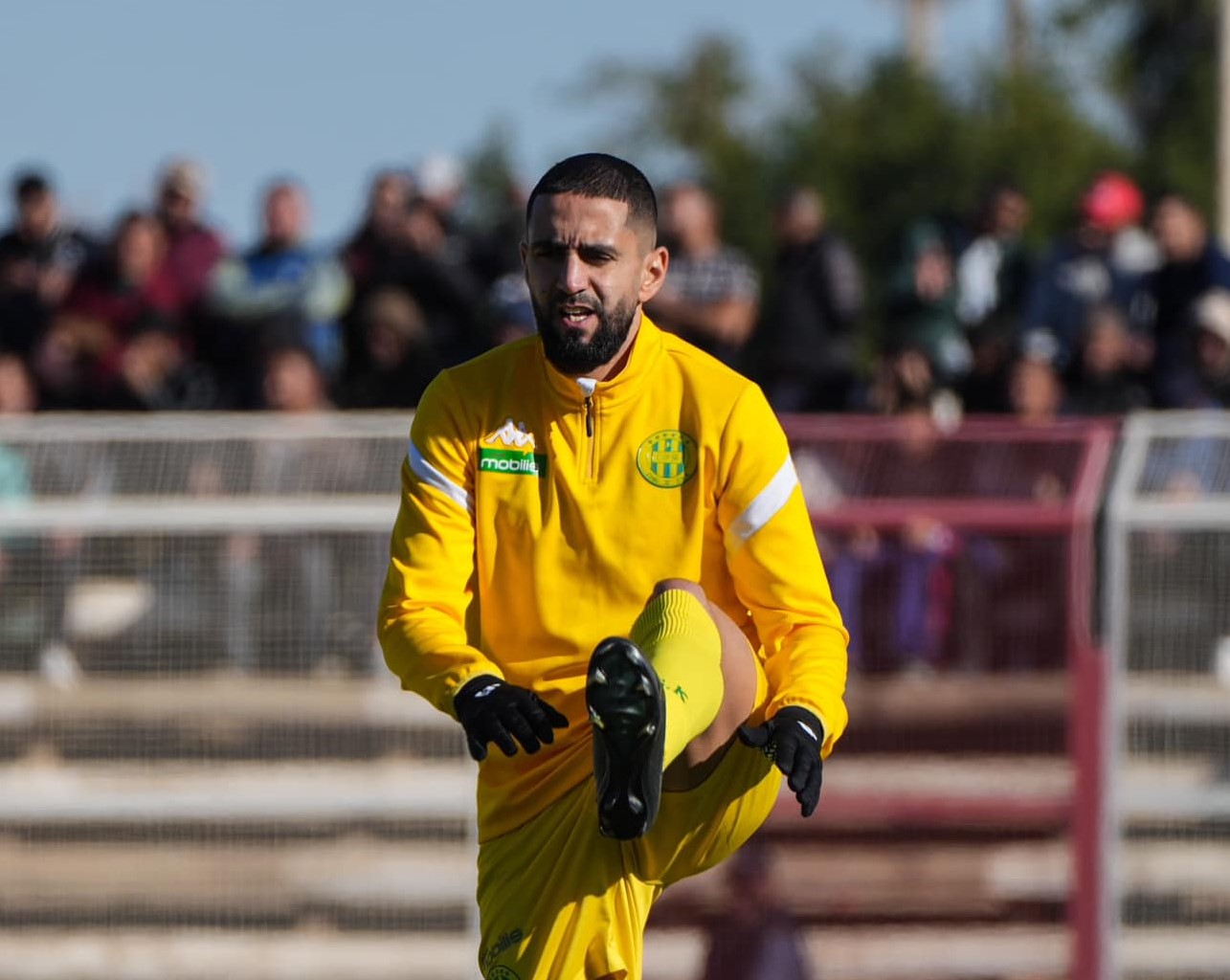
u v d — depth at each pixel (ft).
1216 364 96.63
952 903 82.38
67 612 83.15
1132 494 82.07
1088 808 81.82
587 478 46.93
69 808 83.10
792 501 47.24
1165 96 339.36
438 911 83.10
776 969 82.38
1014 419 89.71
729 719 46.29
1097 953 81.66
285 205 103.81
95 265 106.42
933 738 82.33
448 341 100.73
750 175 333.83
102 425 83.56
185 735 83.20
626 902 47.60
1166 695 81.87
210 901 83.20
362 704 83.10
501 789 48.75
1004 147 314.55
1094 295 103.81
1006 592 82.23
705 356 47.98
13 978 83.05
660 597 45.03
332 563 83.05
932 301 101.91
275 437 83.46
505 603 47.29
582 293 45.32
